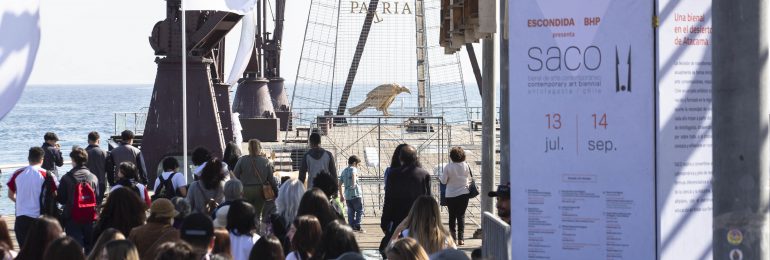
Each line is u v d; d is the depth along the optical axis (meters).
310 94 40.25
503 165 14.27
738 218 6.15
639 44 8.10
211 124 25.42
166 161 15.86
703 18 8.07
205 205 14.23
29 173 15.38
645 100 8.13
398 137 32.97
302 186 12.61
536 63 8.27
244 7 22.20
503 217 10.70
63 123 111.12
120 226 11.30
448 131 29.28
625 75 8.14
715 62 6.16
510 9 8.29
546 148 8.32
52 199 15.42
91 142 19.33
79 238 15.45
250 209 10.33
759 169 6.12
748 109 6.10
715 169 6.21
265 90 46.03
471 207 23.70
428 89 38.00
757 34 6.07
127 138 19.39
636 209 8.22
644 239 8.23
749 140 6.11
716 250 6.23
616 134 8.20
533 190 8.38
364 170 26.84
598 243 8.32
